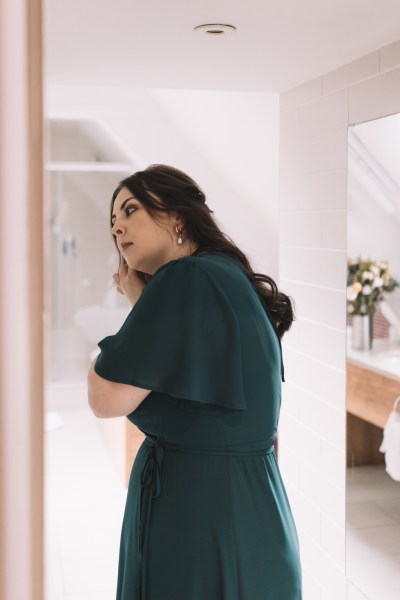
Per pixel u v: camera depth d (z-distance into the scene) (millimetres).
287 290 2803
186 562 1529
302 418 2719
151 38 1961
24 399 451
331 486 2498
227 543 1526
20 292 443
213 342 1509
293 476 2812
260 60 2227
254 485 1568
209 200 4492
